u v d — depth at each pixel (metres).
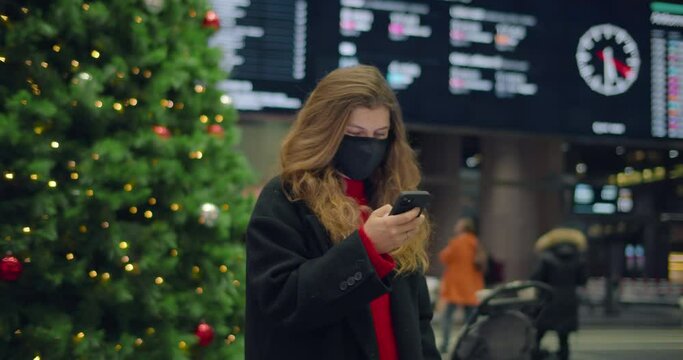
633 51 13.05
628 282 18.81
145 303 3.33
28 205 2.99
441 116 11.91
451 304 8.12
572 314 5.71
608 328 12.00
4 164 3.05
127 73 3.45
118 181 3.26
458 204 14.51
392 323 1.45
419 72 11.80
